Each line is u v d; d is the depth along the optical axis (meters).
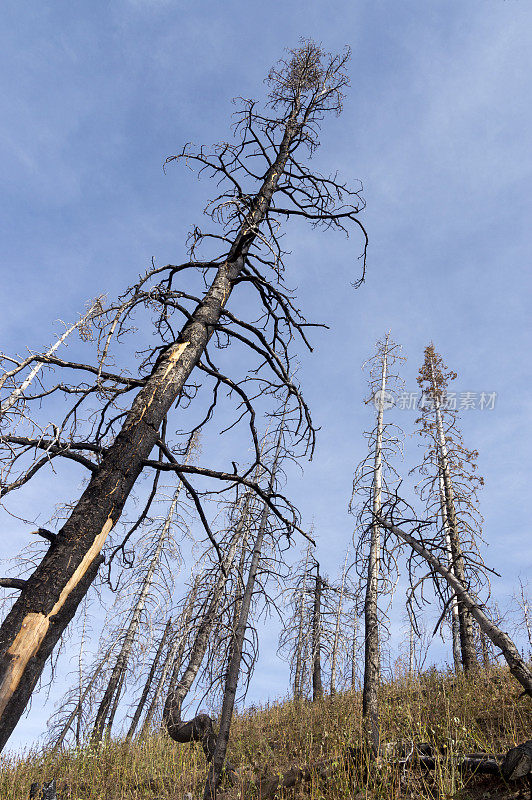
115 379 4.08
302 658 17.14
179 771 9.83
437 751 7.09
